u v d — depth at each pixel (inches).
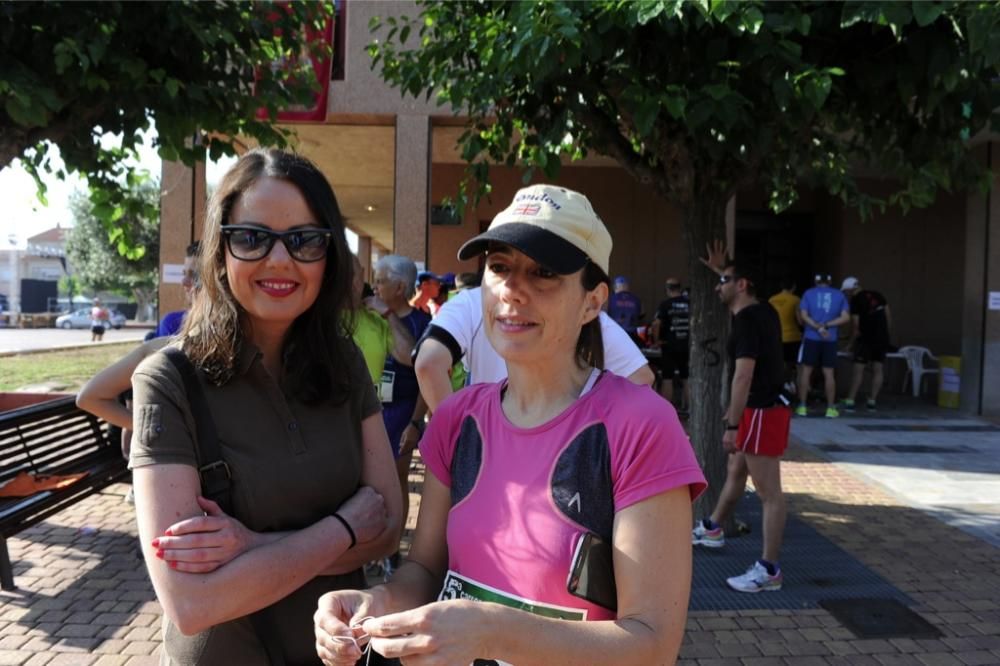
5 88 134.9
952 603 164.2
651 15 130.0
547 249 53.8
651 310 483.5
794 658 139.3
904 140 173.8
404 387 173.9
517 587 52.3
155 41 164.4
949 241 517.0
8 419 173.5
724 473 207.0
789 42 138.3
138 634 146.3
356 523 61.7
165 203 359.3
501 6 167.8
